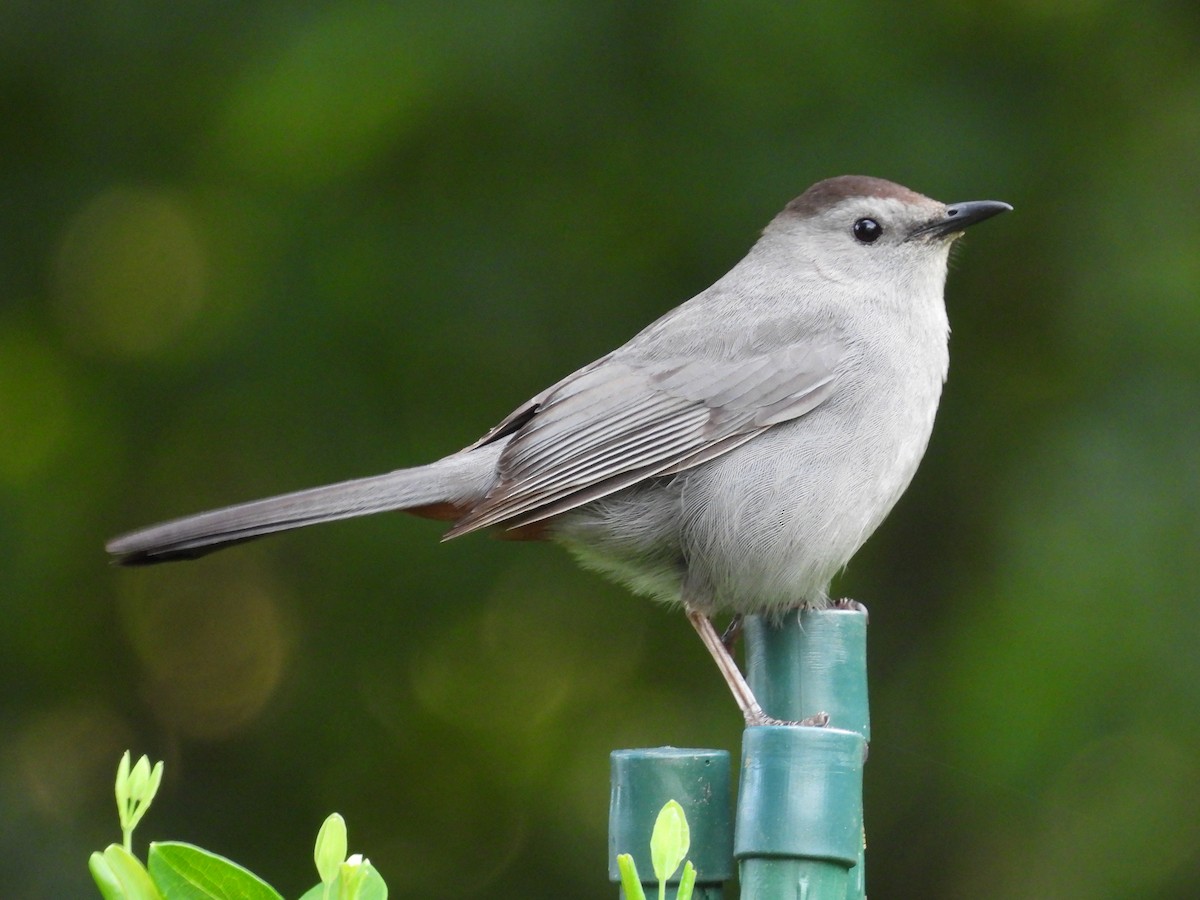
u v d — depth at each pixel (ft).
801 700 19.92
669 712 37.01
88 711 37.17
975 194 33.96
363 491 24.98
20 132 36.37
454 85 33.68
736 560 24.76
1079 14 35.12
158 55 35.37
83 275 36.55
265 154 34.50
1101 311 33.65
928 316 26.73
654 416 25.32
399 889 36.35
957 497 35.19
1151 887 31.96
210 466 36.35
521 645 37.01
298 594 37.27
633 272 35.73
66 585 36.45
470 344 35.45
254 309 35.65
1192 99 34.71
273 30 34.58
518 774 37.04
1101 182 34.35
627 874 13.33
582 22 34.27
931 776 33.88
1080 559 31.78
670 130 35.01
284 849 36.37
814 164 34.09
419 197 35.58
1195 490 32.12
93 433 36.70
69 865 34.60
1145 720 31.58
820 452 24.94
